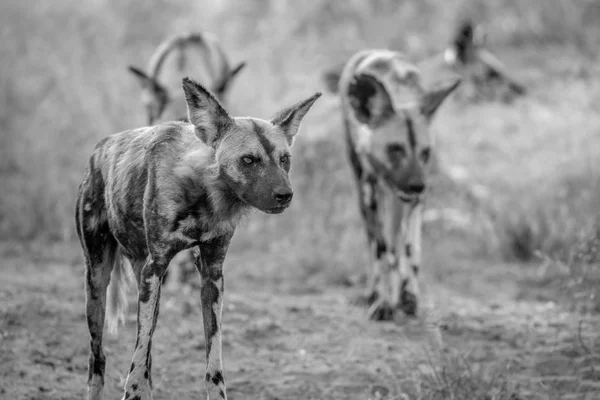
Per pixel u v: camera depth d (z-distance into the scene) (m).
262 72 20.66
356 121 11.09
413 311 10.66
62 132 17.83
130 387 6.56
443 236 14.71
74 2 24.70
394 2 25.05
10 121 18.45
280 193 6.43
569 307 10.43
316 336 9.63
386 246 10.91
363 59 12.20
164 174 6.54
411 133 10.78
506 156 16.92
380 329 10.02
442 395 7.75
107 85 19.36
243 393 7.99
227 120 6.60
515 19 23.89
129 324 9.69
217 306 6.82
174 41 13.21
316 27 24.34
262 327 9.74
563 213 13.52
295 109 6.83
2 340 8.41
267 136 6.57
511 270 12.89
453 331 9.80
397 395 7.78
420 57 22.34
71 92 18.95
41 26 22.95
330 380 8.35
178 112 12.16
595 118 18.00
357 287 12.38
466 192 15.38
